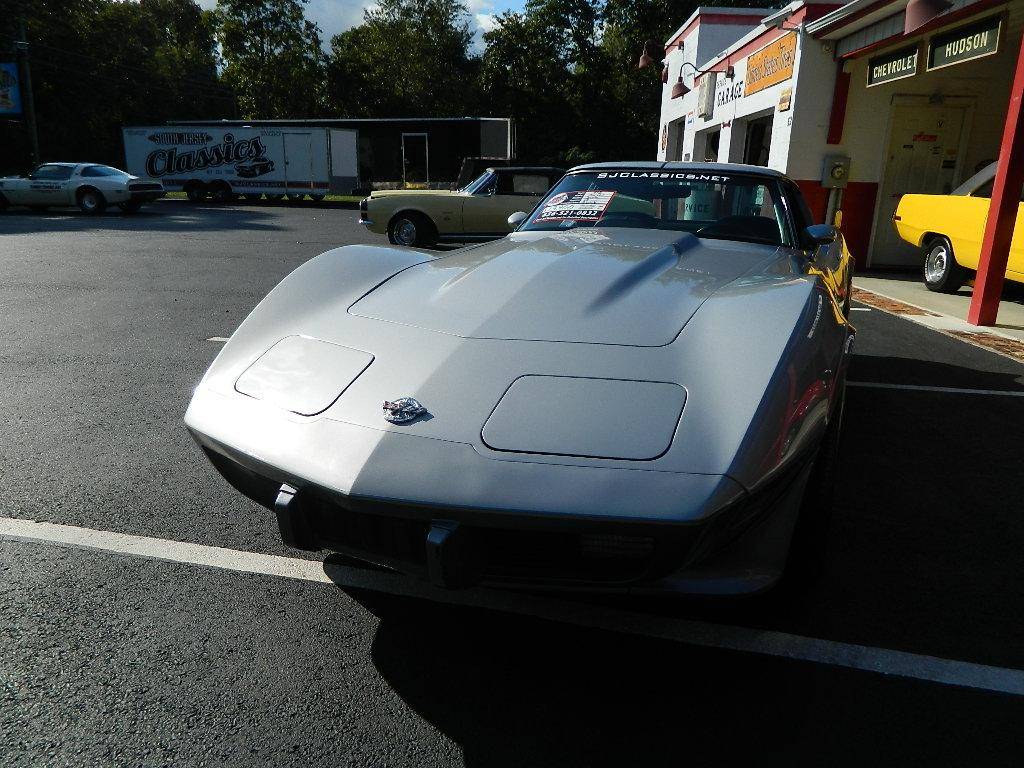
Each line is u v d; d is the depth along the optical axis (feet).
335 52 158.20
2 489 8.79
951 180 31.89
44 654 5.80
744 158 41.63
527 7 140.36
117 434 10.74
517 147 140.15
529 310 6.40
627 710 5.38
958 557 7.70
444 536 4.69
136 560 7.27
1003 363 16.07
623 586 4.96
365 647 6.04
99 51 134.21
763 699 5.52
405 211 34.01
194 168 78.59
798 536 6.39
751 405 4.97
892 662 5.97
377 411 5.32
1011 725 5.27
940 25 23.80
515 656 5.98
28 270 27.40
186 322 18.74
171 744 4.92
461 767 4.80
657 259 7.86
